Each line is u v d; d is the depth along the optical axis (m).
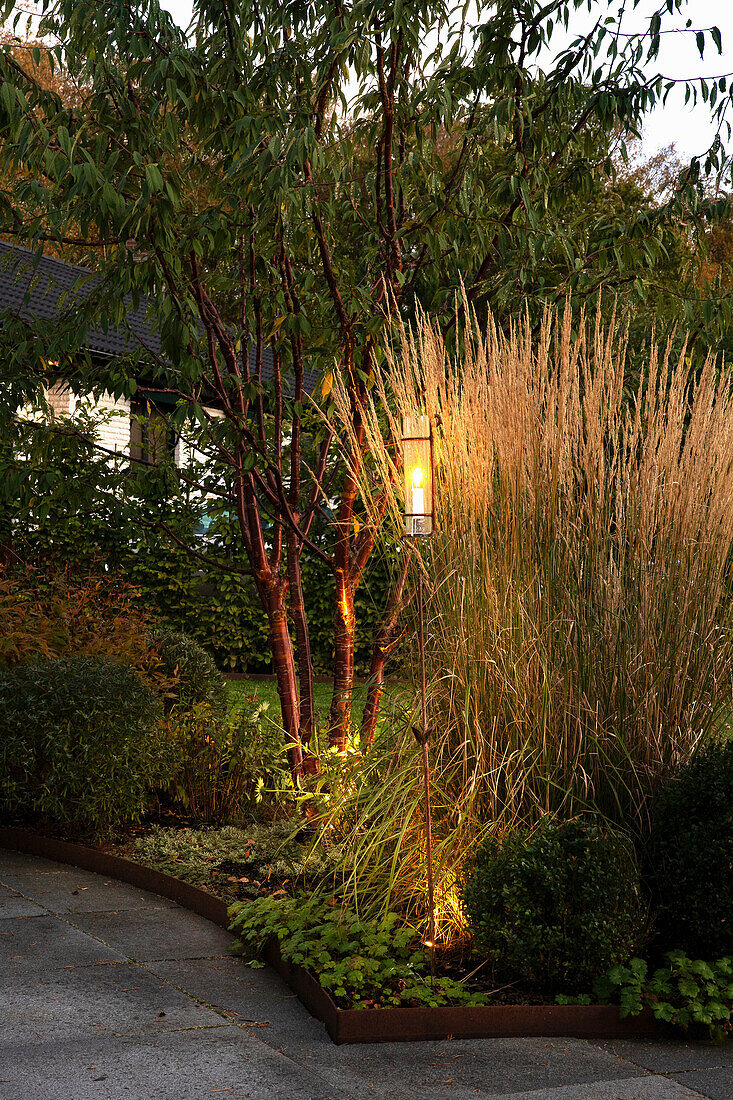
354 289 5.38
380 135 5.65
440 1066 3.22
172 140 4.65
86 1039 3.30
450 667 4.38
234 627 11.85
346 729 5.62
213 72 4.91
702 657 4.39
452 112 5.39
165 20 4.71
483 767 4.21
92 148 4.60
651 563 4.46
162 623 11.67
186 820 6.26
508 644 4.30
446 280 5.84
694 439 4.54
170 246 4.59
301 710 5.97
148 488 5.85
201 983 3.85
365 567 5.98
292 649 6.57
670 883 3.92
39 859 5.59
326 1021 3.47
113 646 6.82
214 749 6.32
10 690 5.77
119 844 5.68
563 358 4.55
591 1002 3.60
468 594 4.41
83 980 3.81
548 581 4.39
